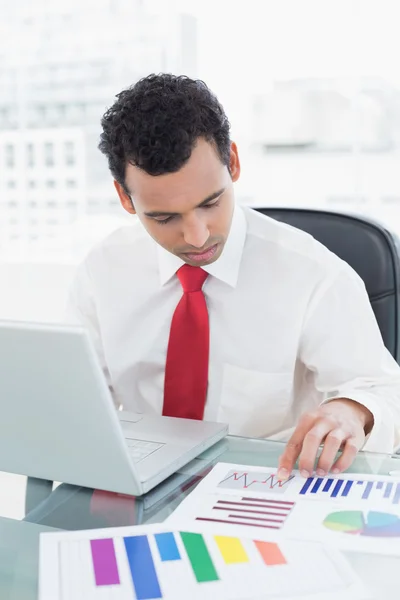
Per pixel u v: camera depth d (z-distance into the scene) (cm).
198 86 92
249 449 88
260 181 224
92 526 69
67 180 250
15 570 61
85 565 61
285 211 135
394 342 125
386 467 80
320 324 114
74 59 241
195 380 112
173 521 69
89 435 73
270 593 56
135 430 90
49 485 80
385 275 125
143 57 232
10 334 69
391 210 215
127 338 123
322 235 130
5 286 257
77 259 254
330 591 56
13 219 258
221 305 117
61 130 247
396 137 211
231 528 67
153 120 87
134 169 91
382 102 209
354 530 65
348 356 113
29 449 79
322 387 116
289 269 116
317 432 83
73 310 130
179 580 58
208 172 90
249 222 122
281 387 116
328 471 79
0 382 73
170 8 224
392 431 96
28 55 246
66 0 238
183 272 115
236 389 117
